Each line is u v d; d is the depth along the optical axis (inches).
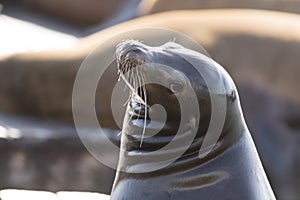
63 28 997.8
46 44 860.0
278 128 687.7
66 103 694.5
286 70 705.0
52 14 1056.2
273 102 697.0
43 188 615.8
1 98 713.0
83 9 1045.8
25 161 618.5
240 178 249.8
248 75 701.3
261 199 252.1
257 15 765.9
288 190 669.3
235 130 252.5
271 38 716.0
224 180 249.0
